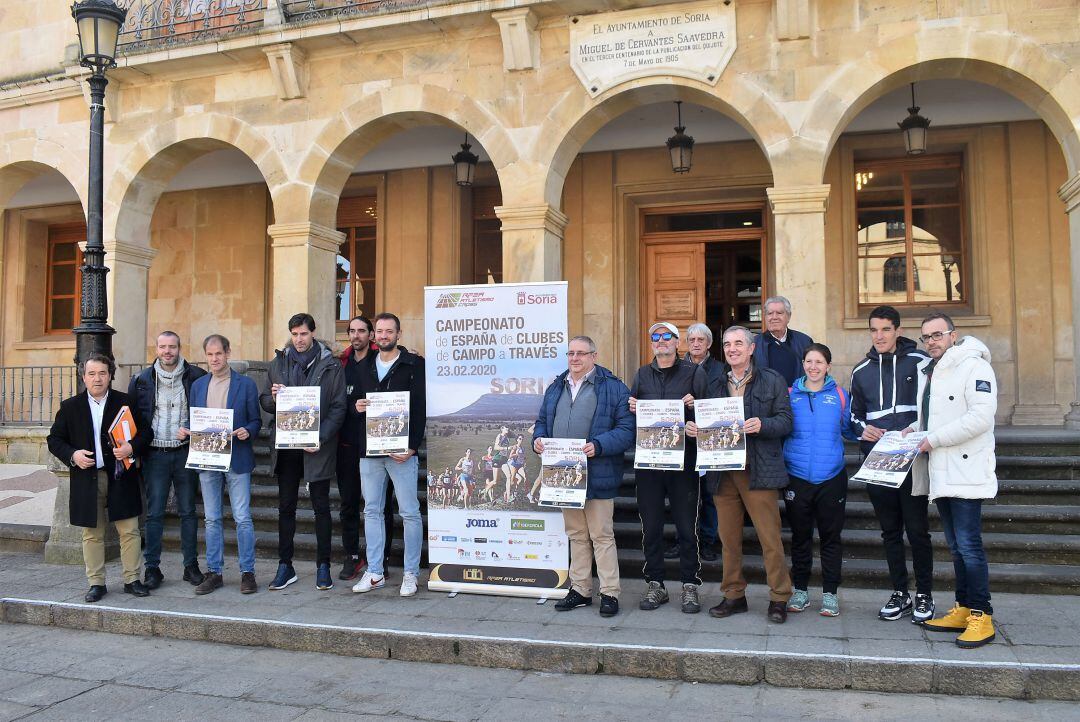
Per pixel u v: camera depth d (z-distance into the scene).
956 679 4.59
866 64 8.24
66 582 7.16
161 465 6.91
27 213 14.85
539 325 6.41
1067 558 6.43
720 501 5.79
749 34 8.53
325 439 6.65
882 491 5.61
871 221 11.32
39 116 11.48
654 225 12.45
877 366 5.74
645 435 5.79
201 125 10.45
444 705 4.63
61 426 6.58
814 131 8.34
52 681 5.15
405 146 11.88
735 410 5.52
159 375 7.00
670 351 5.96
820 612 5.75
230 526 8.38
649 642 5.17
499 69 9.32
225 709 4.64
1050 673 4.50
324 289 10.27
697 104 9.74
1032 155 10.56
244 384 6.89
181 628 6.00
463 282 12.68
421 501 8.00
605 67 8.88
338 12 9.88
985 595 5.02
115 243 10.76
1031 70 7.91
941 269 11.13
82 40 7.84
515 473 6.44
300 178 10.00
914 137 9.53
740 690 4.75
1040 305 10.45
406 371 6.76
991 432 5.12
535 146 9.12
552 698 4.70
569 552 6.32
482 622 5.73
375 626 5.66
